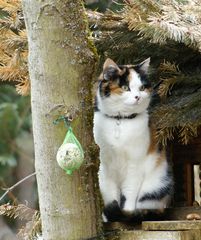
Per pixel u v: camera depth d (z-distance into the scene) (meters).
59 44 3.07
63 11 3.07
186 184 4.04
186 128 3.56
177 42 3.54
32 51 3.10
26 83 3.89
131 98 3.51
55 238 3.09
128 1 3.48
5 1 3.67
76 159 2.97
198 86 3.70
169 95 3.74
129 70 3.62
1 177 7.40
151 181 3.63
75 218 3.09
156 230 3.22
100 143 3.55
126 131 3.53
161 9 3.33
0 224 7.36
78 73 3.10
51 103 3.08
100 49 3.76
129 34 3.64
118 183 3.64
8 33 3.71
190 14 3.30
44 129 3.09
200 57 3.73
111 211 3.62
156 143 3.63
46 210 3.10
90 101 3.17
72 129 3.09
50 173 3.09
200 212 3.67
